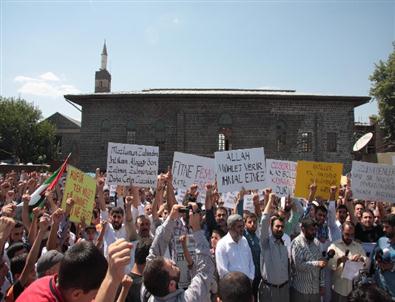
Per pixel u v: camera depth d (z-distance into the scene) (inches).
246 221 288.2
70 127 2361.0
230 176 337.7
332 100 1557.6
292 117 1563.7
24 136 2103.8
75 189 275.6
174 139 1547.7
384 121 1894.7
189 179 374.3
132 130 1574.8
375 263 241.4
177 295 140.9
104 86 2165.4
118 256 81.9
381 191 351.6
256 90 1872.5
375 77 1936.5
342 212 335.3
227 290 118.0
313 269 248.7
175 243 225.3
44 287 95.0
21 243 209.9
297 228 342.6
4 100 2169.0
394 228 238.4
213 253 268.1
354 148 1414.9
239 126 1544.0
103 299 78.4
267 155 1533.0
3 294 182.9
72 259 93.2
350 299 108.7
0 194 415.5
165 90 1883.6
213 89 1895.9
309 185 345.7
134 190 348.2
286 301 248.5
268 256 250.8
